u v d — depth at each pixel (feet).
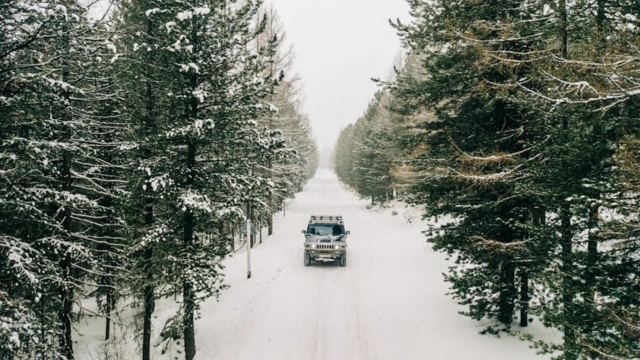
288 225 101.60
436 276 50.34
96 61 28.22
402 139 35.86
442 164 31.86
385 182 122.01
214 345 35.47
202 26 29.84
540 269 22.44
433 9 32.12
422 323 36.68
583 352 16.25
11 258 21.84
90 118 33.27
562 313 18.45
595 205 17.52
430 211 33.83
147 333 33.60
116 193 36.68
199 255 31.48
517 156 29.73
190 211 30.48
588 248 19.95
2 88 23.75
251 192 34.19
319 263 60.75
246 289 49.19
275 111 33.30
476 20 27.48
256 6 32.07
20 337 21.99
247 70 32.40
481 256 31.04
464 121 32.78
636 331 15.83
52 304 28.89
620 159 16.94
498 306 34.06
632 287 17.12
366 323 37.86
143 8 34.65
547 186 21.56
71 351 30.07
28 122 25.45
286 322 38.70
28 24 22.74
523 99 23.11
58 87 25.16
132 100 34.27
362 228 94.12
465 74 30.89
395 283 49.44
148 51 30.04
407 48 34.27
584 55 19.06
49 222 26.76
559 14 23.82
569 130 20.57
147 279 30.68
